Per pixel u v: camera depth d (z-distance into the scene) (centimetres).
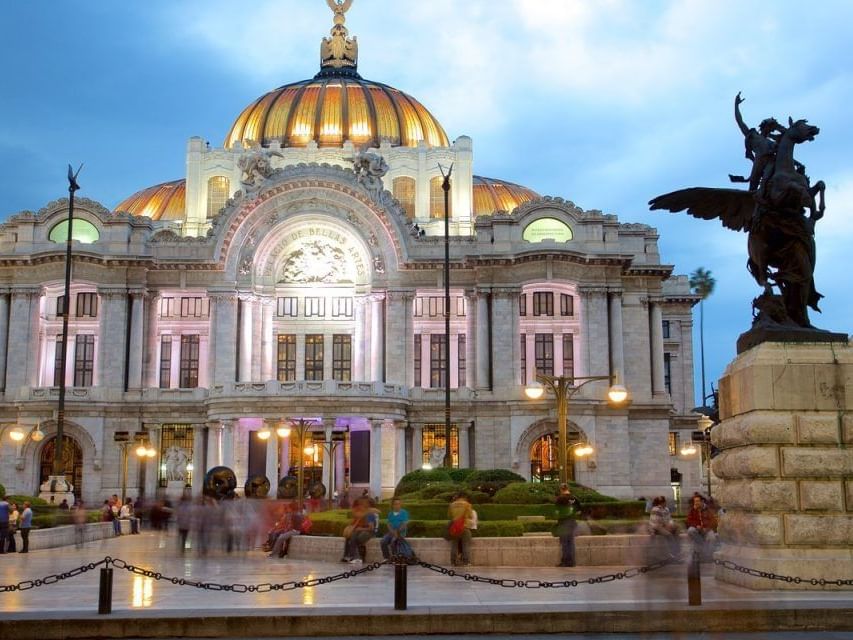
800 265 2523
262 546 4609
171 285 9112
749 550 2408
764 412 2369
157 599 2545
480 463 8725
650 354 9325
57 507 6075
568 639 2095
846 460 2338
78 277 8938
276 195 9200
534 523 3781
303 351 9525
